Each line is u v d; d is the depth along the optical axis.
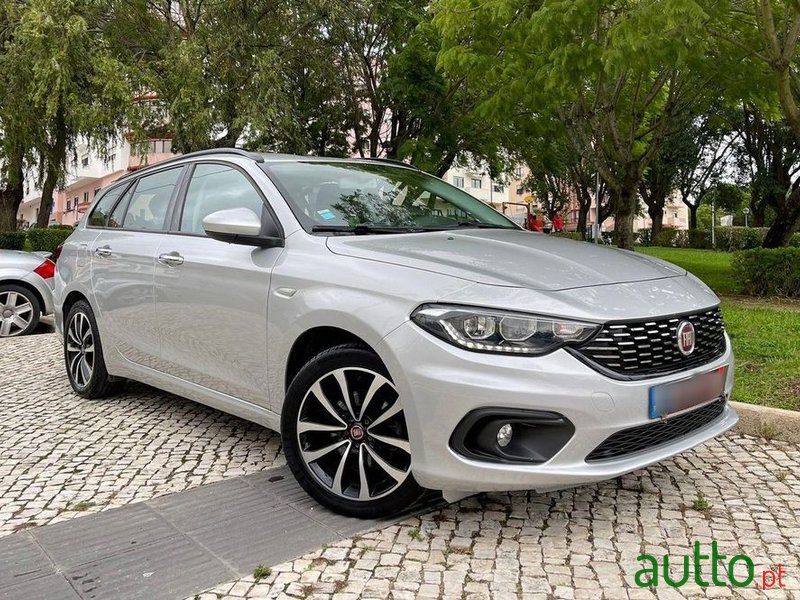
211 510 3.06
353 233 3.36
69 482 3.43
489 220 4.19
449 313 2.58
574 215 57.78
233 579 2.47
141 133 14.64
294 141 15.54
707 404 2.92
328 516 2.98
